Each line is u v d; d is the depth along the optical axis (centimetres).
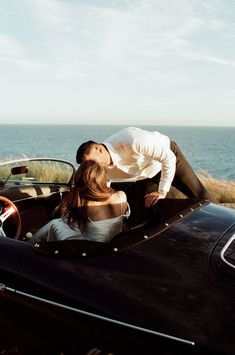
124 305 212
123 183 405
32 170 1268
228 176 4666
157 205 331
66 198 281
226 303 202
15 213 369
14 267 251
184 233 269
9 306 256
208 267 229
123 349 213
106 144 362
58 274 237
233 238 264
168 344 197
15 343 304
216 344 188
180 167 416
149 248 247
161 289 215
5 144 14750
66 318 230
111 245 246
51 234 296
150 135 364
